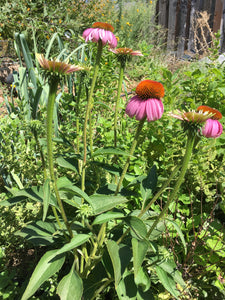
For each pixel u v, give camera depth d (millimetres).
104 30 1617
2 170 2482
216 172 2555
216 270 1992
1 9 4773
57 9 5168
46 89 2443
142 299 1601
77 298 1463
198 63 4809
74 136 2564
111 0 6824
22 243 2188
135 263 1385
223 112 2678
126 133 2600
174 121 2516
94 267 1842
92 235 1617
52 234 1748
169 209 2316
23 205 2258
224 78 2938
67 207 2201
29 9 5008
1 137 2377
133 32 6770
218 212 2496
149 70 3520
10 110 2850
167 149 2539
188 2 7590
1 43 4793
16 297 1920
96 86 2869
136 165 2359
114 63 3203
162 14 7961
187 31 7812
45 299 1853
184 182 2488
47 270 1487
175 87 2846
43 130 1604
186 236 2227
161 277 1611
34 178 2416
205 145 2414
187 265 2014
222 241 2090
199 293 1934
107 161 2359
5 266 2041
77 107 2148
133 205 2453
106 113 3090
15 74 2779
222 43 7246
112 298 1928
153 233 1771
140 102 1471
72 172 2402
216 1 7211
